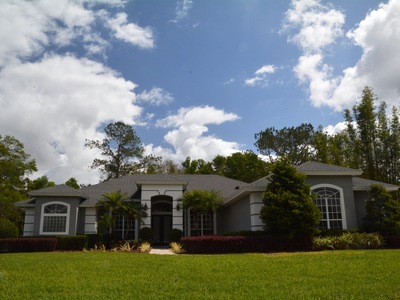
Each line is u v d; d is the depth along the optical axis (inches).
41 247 930.7
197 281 399.9
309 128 2071.9
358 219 994.7
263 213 837.8
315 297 323.9
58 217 1100.5
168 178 1234.6
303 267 494.3
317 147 1585.9
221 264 533.6
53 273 458.6
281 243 812.0
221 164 2338.8
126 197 1196.5
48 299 319.3
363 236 848.3
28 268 508.1
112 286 372.2
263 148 2114.9
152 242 1153.4
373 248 840.9
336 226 920.3
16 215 1331.2
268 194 845.2
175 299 318.0
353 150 1395.2
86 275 440.8
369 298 318.3
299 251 800.9
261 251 802.2
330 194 940.0
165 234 1251.8
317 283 385.7
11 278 422.3
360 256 608.7
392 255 612.4
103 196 1162.0
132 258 638.5
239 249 800.9
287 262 548.4
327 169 950.4
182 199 1152.8
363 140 1338.6
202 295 331.9
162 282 393.4
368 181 1036.5
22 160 1392.7
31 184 2059.5
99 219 1168.8
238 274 442.6
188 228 1202.6
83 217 1153.4
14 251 920.3
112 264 545.6
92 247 1056.2
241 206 1052.5
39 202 1102.4
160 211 1261.1
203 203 1123.9
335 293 337.7
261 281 397.4
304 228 805.9
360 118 1346.0
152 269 490.9
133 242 1051.3
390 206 892.6
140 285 378.0
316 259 581.0
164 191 1185.4
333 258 590.2
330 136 1672.0
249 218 960.9
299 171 932.6
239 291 348.5
